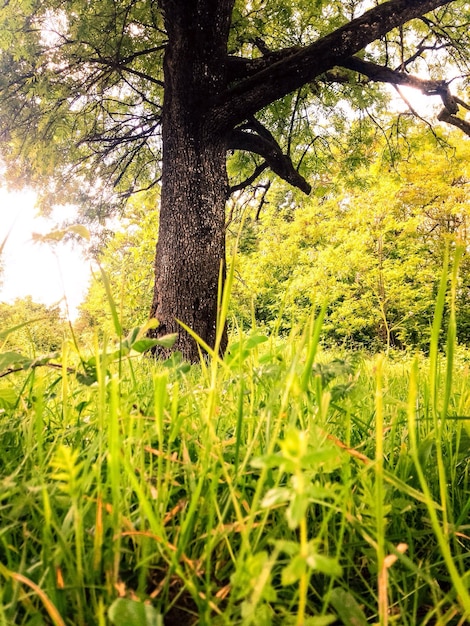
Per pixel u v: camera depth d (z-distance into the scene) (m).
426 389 0.92
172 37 6.21
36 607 0.49
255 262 15.38
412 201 14.18
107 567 0.53
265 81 6.09
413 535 0.69
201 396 1.00
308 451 0.56
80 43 6.95
